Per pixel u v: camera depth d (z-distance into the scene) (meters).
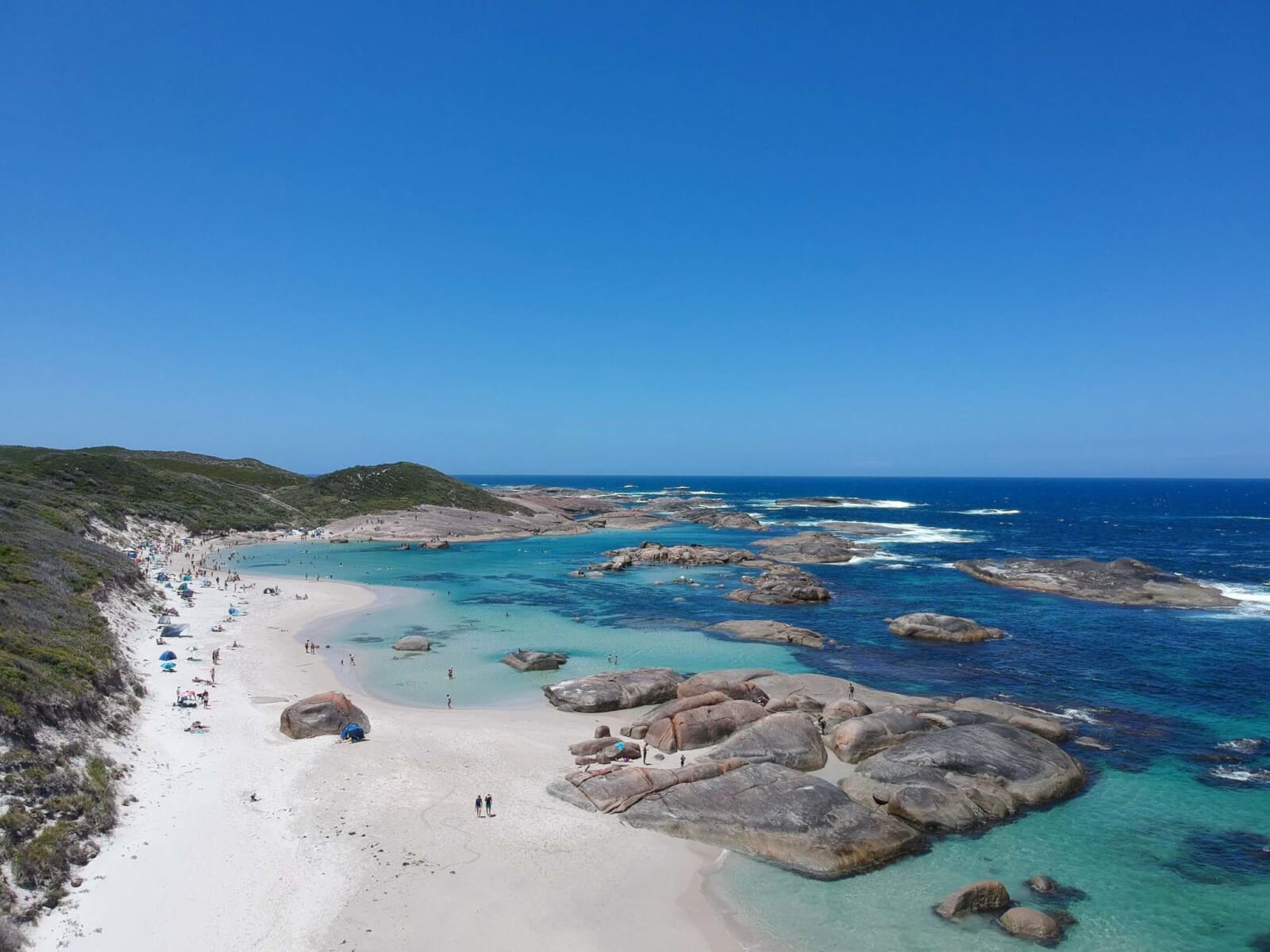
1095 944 19.80
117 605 48.75
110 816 22.91
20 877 18.72
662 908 20.92
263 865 22.06
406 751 31.58
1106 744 33.91
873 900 21.62
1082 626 58.06
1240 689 42.19
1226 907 21.56
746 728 32.34
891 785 27.81
